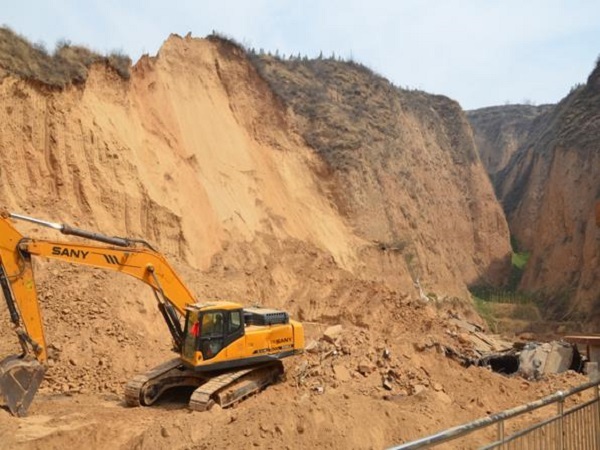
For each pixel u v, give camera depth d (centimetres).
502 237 5725
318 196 3594
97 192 2161
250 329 1421
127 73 2586
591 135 5297
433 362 1739
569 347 2244
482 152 8850
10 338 1595
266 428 1046
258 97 3638
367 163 4059
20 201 1970
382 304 2600
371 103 4600
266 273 2544
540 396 1648
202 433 1071
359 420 1120
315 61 4478
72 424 1152
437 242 4647
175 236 2316
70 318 1669
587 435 767
